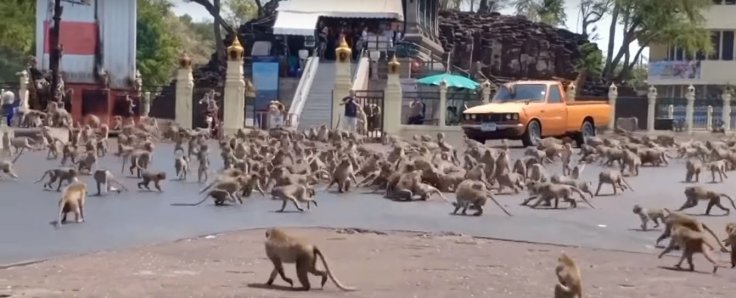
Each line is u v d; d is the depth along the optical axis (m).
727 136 44.78
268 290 9.62
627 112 51.22
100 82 39.50
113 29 40.16
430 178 19.77
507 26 67.25
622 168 25.12
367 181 20.39
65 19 39.31
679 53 71.81
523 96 37.00
